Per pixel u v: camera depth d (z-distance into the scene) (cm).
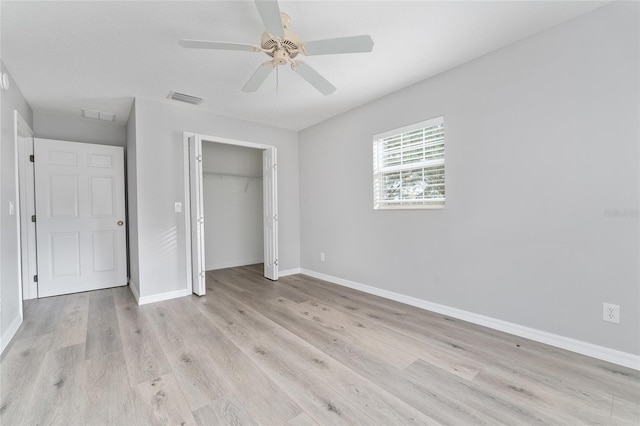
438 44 229
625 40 182
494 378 176
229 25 201
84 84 286
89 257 373
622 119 185
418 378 177
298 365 192
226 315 284
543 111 216
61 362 196
